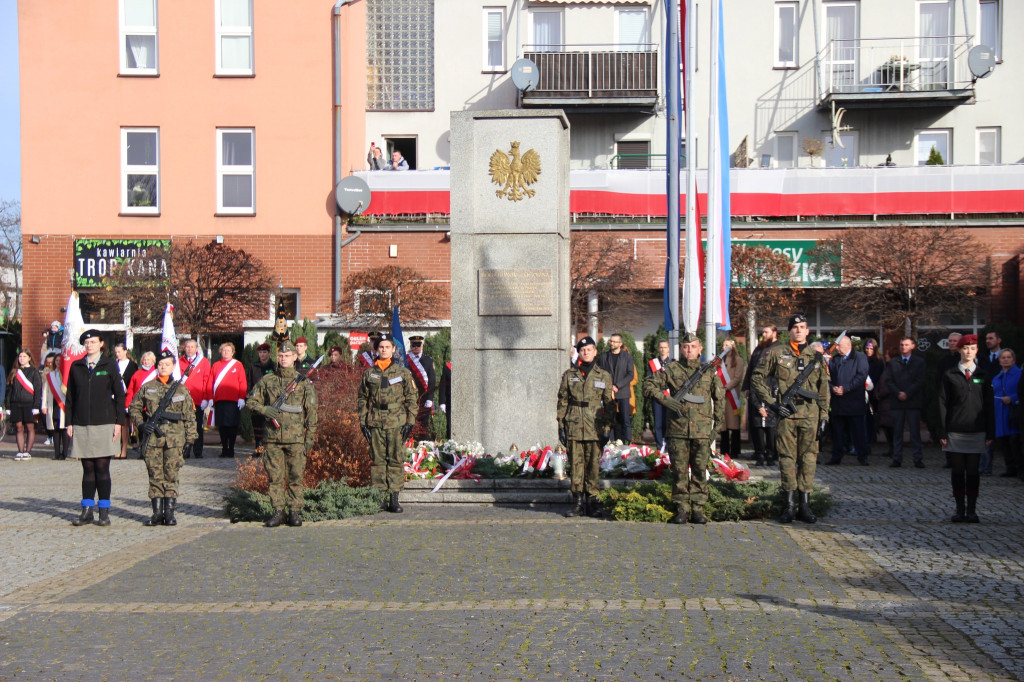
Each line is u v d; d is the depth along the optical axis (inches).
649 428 888.3
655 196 1041.5
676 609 291.4
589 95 1219.2
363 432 477.4
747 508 444.1
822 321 1080.2
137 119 1061.1
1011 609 290.4
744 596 305.3
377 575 338.0
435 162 1282.0
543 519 446.0
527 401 536.7
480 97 1277.1
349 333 900.6
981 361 638.5
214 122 1062.4
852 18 1256.8
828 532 410.9
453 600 304.8
